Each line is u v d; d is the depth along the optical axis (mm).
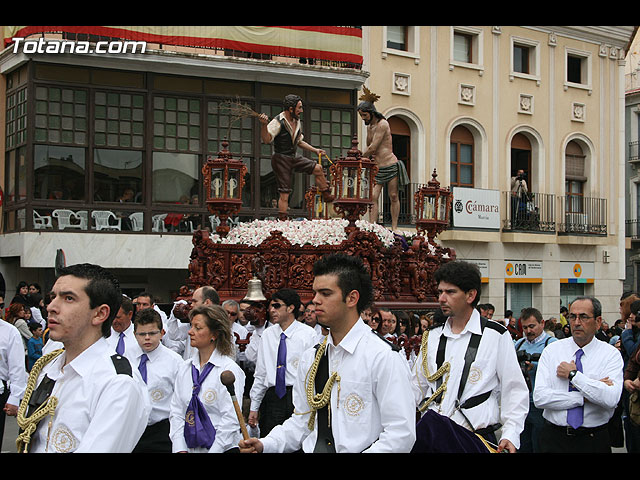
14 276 18297
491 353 4516
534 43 24891
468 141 23891
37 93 17141
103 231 17703
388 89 21859
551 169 25250
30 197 17031
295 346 6938
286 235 9438
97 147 17719
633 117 29812
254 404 7094
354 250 9227
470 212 22719
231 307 8188
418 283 10320
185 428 5371
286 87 19750
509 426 4379
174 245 18281
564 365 5566
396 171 11641
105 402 3230
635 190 29781
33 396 3422
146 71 18156
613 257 26688
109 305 3441
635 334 7219
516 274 24062
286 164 10812
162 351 5941
